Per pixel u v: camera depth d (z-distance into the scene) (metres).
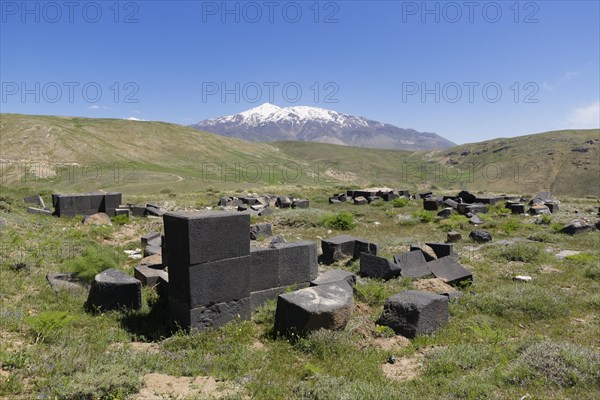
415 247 15.41
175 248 8.95
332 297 8.93
